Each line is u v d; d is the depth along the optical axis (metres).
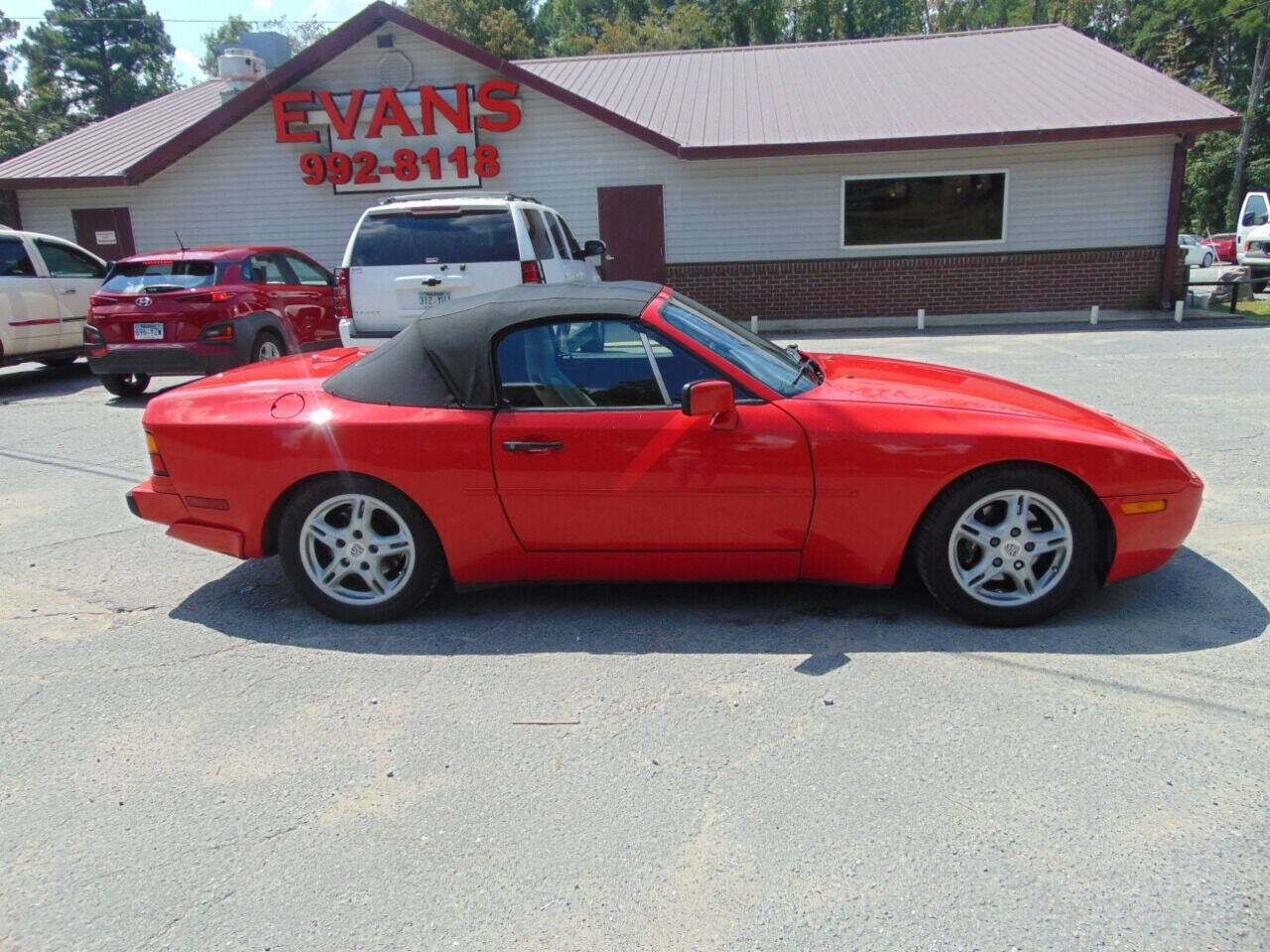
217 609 4.36
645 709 3.30
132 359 9.44
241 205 16.61
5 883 2.50
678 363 3.89
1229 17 42.59
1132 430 4.04
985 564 3.84
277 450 4.00
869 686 3.40
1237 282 15.30
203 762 3.05
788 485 3.78
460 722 3.26
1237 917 2.23
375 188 16.27
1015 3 52.44
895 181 15.70
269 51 19.02
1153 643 3.67
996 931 2.21
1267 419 7.39
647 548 3.94
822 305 16.33
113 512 5.93
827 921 2.26
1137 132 14.10
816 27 52.53
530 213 8.80
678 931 2.25
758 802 2.74
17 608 4.40
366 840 2.63
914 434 3.72
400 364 4.08
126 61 66.75
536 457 3.85
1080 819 2.61
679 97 17.22
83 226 16.89
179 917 2.35
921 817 2.64
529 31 54.28
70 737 3.23
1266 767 2.83
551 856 2.54
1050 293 15.86
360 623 4.14
